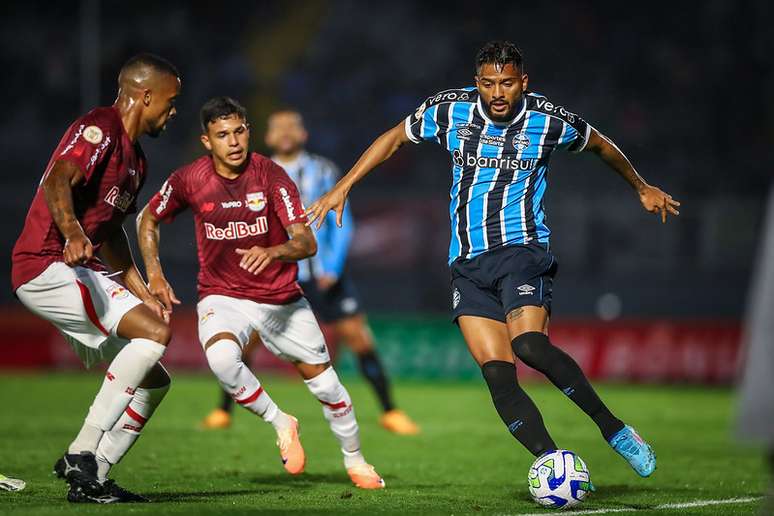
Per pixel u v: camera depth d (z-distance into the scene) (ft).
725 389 182.29
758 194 255.29
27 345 196.03
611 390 177.27
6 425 116.78
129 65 61.93
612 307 228.43
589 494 69.77
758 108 280.92
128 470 82.23
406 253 230.27
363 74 291.79
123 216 63.77
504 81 62.90
